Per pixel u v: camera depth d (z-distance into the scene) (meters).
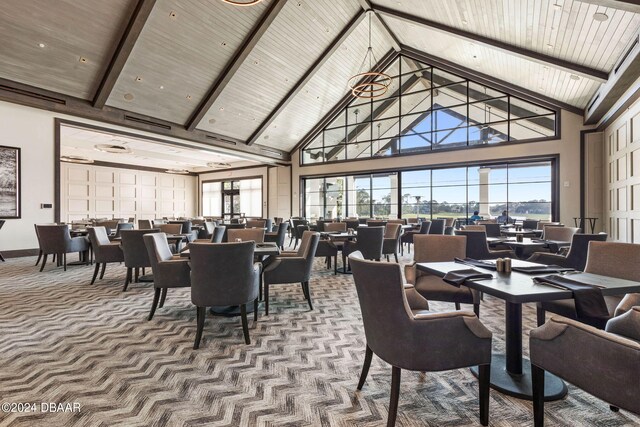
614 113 6.81
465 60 9.13
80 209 13.48
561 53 6.18
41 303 4.07
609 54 5.48
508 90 9.22
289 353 2.66
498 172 9.72
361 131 12.24
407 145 11.25
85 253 6.84
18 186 7.41
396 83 11.45
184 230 7.86
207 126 10.52
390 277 1.63
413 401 1.99
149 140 9.67
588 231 8.23
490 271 2.27
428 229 7.39
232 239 4.77
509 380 2.16
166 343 2.86
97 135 9.84
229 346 2.80
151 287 4.90
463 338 1.67
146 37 7.02
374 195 12.13
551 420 1.80
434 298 2.70
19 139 7.39
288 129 12.55
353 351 2.70
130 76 7.71
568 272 2.24
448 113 10.42
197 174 17.97
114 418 1.82
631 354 1.18
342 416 1.85
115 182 14.63
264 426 1.76
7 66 6.54
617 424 1.77
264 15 7.54
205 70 8.43
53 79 7.16
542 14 5.32
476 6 6.07
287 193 14.16
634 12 4.00
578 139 8.41
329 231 7.32
